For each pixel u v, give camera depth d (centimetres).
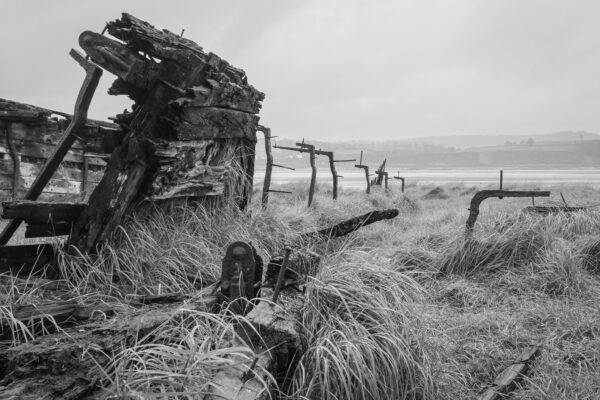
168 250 444
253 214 651
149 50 418
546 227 779
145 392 197
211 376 214
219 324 257
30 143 1134
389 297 358
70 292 376
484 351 413
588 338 434
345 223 542
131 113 455
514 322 480
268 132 916
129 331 262
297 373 270
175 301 339
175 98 437
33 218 404
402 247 726
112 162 427
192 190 527
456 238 709
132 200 452
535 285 596
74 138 433
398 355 291
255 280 346
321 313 314
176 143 459
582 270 637
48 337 257
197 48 516
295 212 880
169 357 223
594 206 945
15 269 416
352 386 272
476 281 631
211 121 524
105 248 429
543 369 379
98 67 417
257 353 247
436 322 459
